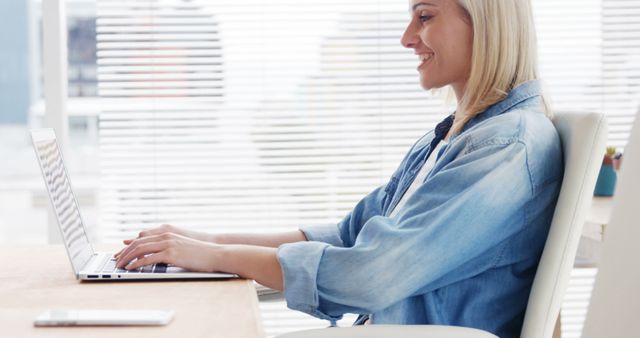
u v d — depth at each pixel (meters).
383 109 3.08
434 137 1.81
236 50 3.04
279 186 3.08
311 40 3.05
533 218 1.52
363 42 3.06
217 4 3.02
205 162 3.06
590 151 1.44
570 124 1.52
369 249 1.47
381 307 1.46
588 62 3.14
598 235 2.04
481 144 1.52
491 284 1.55
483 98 1.66
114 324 1.18
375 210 1.94
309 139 3.08
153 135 3.04
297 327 3.12
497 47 1.64
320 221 3.10
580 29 3.12
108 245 1.91
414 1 1.74
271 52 3.05
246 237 1.89
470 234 1.47
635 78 3.16
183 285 1.46
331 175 3.09
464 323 1.55
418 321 1.54
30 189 7.78
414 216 1.49
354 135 3.09
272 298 1.75
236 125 3.06
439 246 1.46
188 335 1.12
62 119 2.94
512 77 1.65
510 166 1.48
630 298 1.03
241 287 1.44
